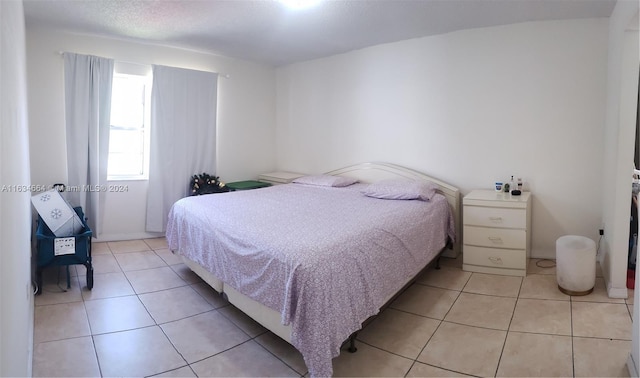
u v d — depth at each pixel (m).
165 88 4.14
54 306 2.52
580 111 3.10
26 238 2.07
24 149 2.10
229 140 4.83
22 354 1.40
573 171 3.17
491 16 3.09
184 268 3.30
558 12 2.95
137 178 4.18
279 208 2.91
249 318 2.41
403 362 1.92
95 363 1.90
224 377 1.82
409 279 2.53
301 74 4.87
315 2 2.82
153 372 1.85
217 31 3.57
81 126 3.68
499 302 2.57
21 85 2.01
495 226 3.04
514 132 3.36
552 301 2.54
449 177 3.69
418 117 3.83
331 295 1.76
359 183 4.22
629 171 2.46
